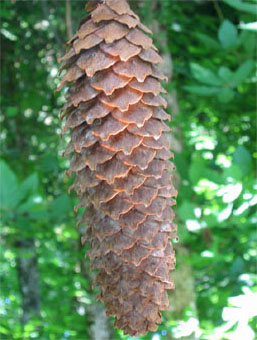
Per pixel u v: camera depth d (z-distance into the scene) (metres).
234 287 0.41
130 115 0.17
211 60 0.55
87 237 0.19
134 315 0.18
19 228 0.45
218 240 0.41
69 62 0.18
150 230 0.18
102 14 0.18
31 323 0.52
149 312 0.18
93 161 0.17
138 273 0.18
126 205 0.18
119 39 0.18
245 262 0.44
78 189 0.18
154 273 0.18
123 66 0.17
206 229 0.44
